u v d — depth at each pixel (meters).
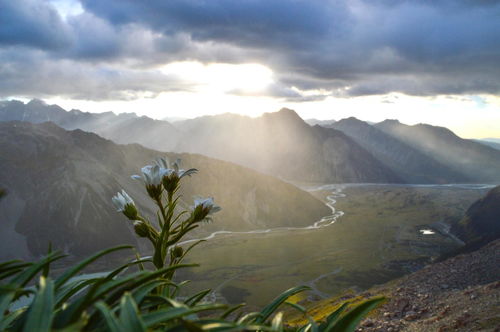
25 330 1.21
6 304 1.65
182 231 3.17
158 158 3.38
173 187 3.25
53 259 2.05
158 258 2.91
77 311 1.72
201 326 1.51
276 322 1.61
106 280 1.97
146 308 1.95
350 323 1.97
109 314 1.41
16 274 2.00
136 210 3.16
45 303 1.34
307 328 2.15
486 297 55.94
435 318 53.50
